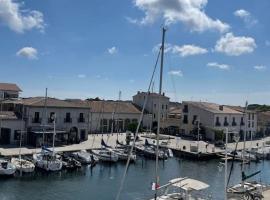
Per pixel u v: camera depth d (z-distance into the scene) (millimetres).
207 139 85375
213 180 47750
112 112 88062
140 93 101500
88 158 52344
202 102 94875
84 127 70250
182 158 64312
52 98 69688
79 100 90312
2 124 59438
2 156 49250
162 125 94312
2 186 39281
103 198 36906
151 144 65875
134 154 57062
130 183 43594
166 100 100500
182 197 29031
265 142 86188
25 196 36312
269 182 48375
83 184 42094
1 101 68188
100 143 66250
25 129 61844
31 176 44250
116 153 55688
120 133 85250
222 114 87875
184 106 91625
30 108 62406
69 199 36125
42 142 57094
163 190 38312
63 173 46875
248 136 96750
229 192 34844
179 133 91500
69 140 64812
